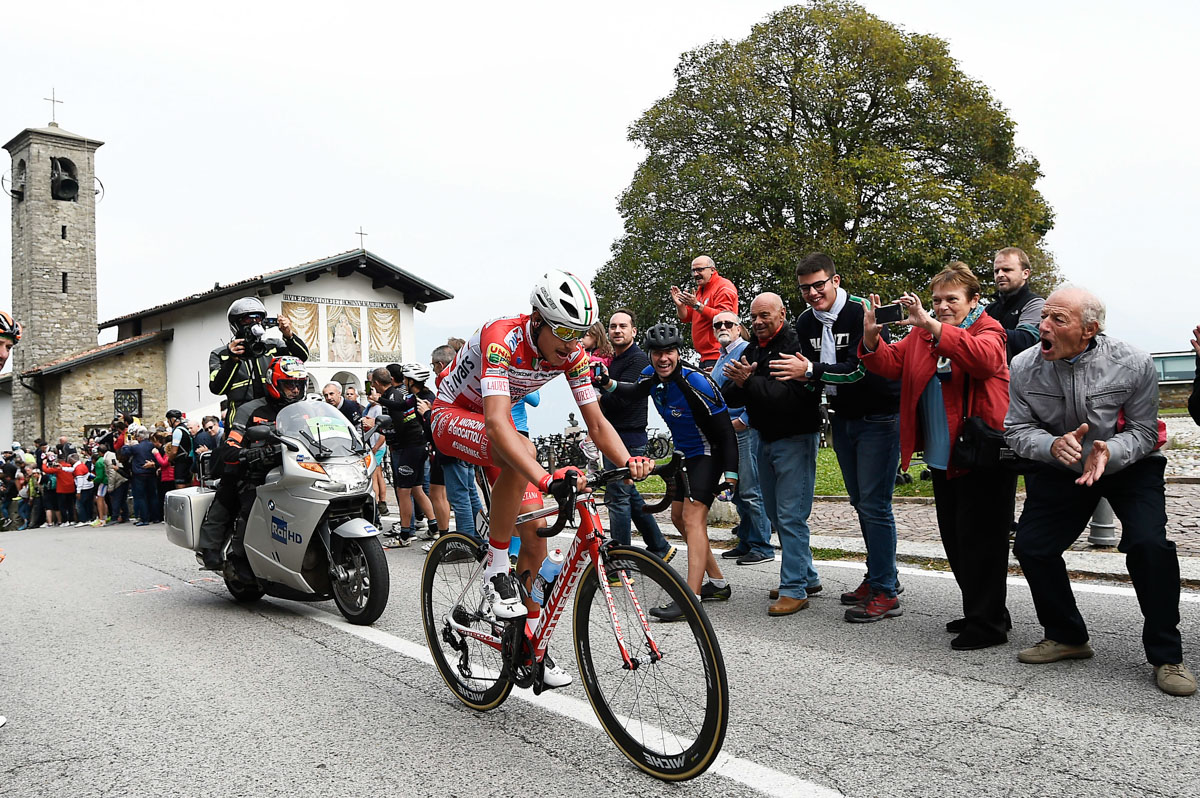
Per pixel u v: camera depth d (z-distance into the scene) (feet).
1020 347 15.93
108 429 90.17
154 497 49.44
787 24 83.97
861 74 82.28
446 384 11.43
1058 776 8.87
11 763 10.35
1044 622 12.93
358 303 93.91
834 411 16.30
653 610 8.95
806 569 16.60
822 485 38.68
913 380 14.16
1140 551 11.43
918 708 11.04
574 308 9.30
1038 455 12.00
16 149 120.06
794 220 80.48
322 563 17.83
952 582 18.45
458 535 11.94
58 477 58.08
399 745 10.41
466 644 11.71
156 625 17.87
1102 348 11.84
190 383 95.66
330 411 18.63
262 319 20.38
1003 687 11.69
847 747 9.84
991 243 78.54
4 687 13.62
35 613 19.90
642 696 9.20
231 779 9.60
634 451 18.92
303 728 11.14
